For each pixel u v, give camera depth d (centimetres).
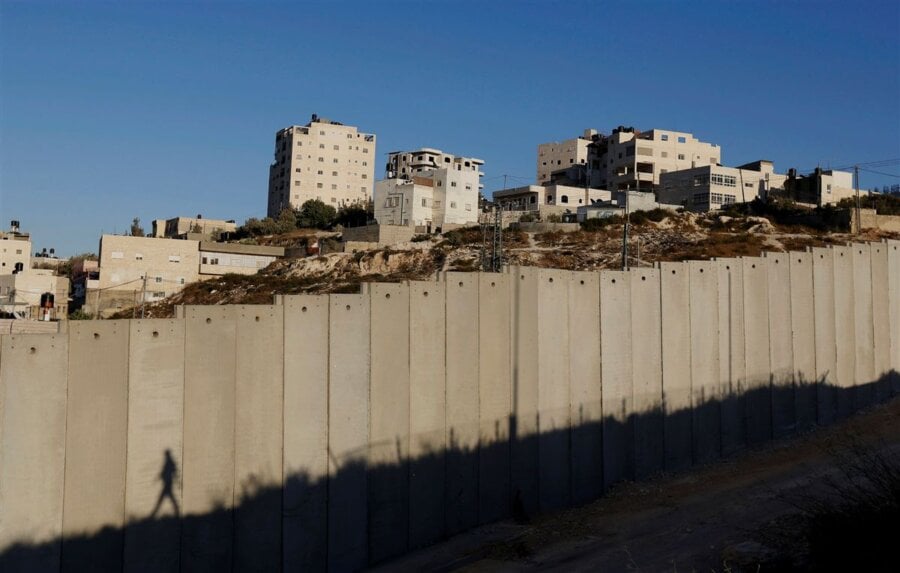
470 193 8775
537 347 1680
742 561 1144
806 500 1285
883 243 2273
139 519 1217
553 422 1692
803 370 2059
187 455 1268
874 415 2067
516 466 1641
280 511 1353
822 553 1045
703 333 1909
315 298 1409
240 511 1312
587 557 1327
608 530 1480
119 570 1199
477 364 1603
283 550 1349
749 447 1947
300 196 13762
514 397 1648
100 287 6456
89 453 1184
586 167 11112
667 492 1678
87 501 1180
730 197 8362
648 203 7350
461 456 1566
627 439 1788
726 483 1680
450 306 1573
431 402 1540
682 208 7488
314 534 1382
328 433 1409
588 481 1734
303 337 1392
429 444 1530
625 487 1745
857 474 1277
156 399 1243
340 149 14062
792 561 1098
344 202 13050
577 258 4731
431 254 5397
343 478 1417
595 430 1752
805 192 7888
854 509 1059
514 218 7556
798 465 1727
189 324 1280
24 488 1127
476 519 1580
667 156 9956
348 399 1433
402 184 8700
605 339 1772
